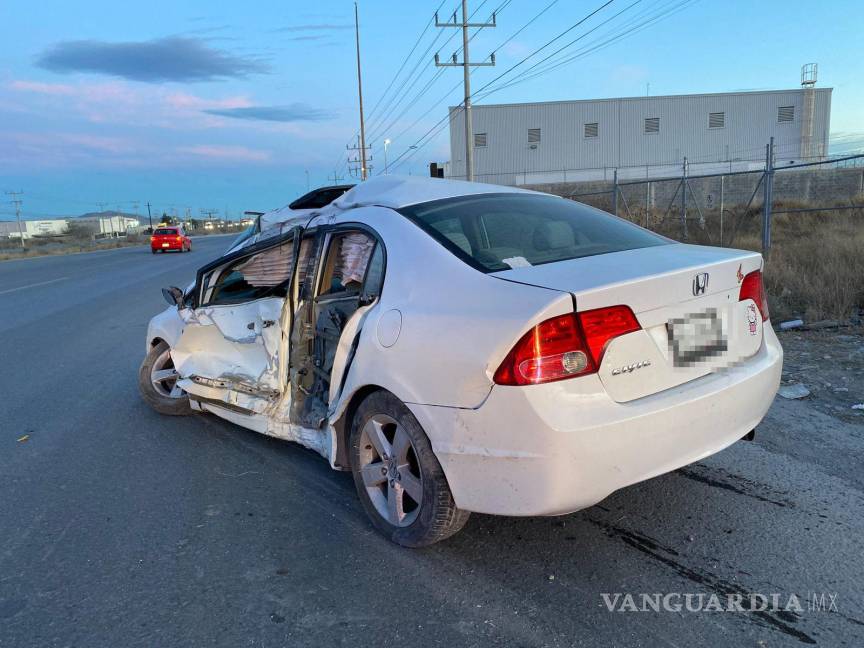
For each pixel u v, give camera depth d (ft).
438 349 8.88
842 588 8.63
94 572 9.78
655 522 10.56
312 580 9.36
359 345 10.29
